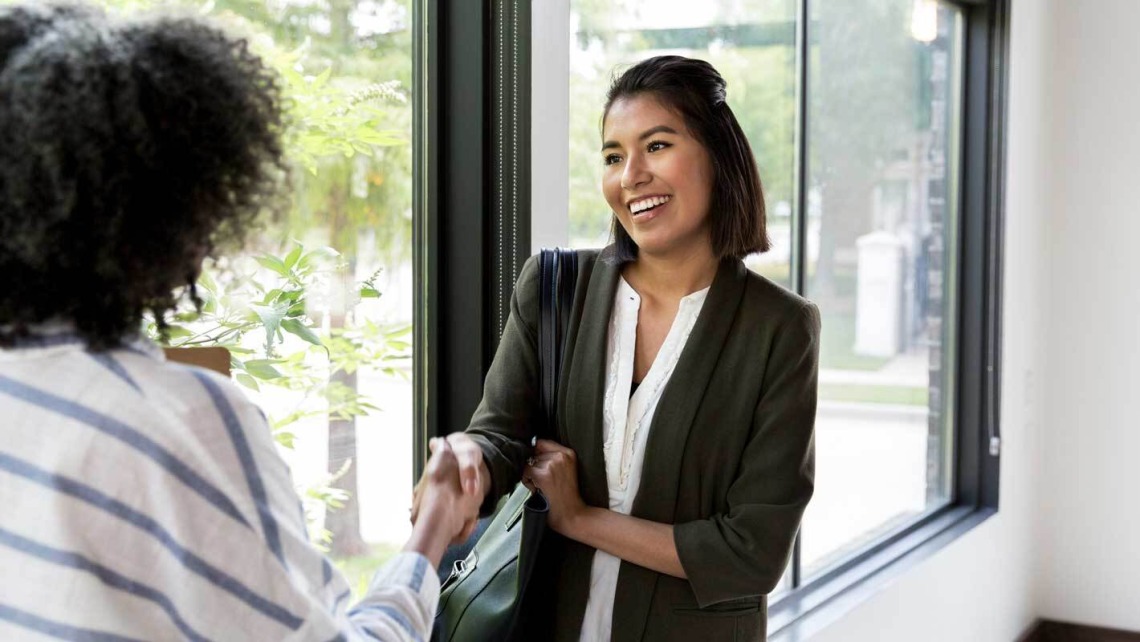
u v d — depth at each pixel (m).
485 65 1.92
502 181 1.94
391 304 1.88
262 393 1.64
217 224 0.85
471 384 1.96
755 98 2.85
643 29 2.43
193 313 0.91
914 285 3.78
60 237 0.76
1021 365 4.26
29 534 0.77
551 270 1.51
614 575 1.43
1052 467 4.51
